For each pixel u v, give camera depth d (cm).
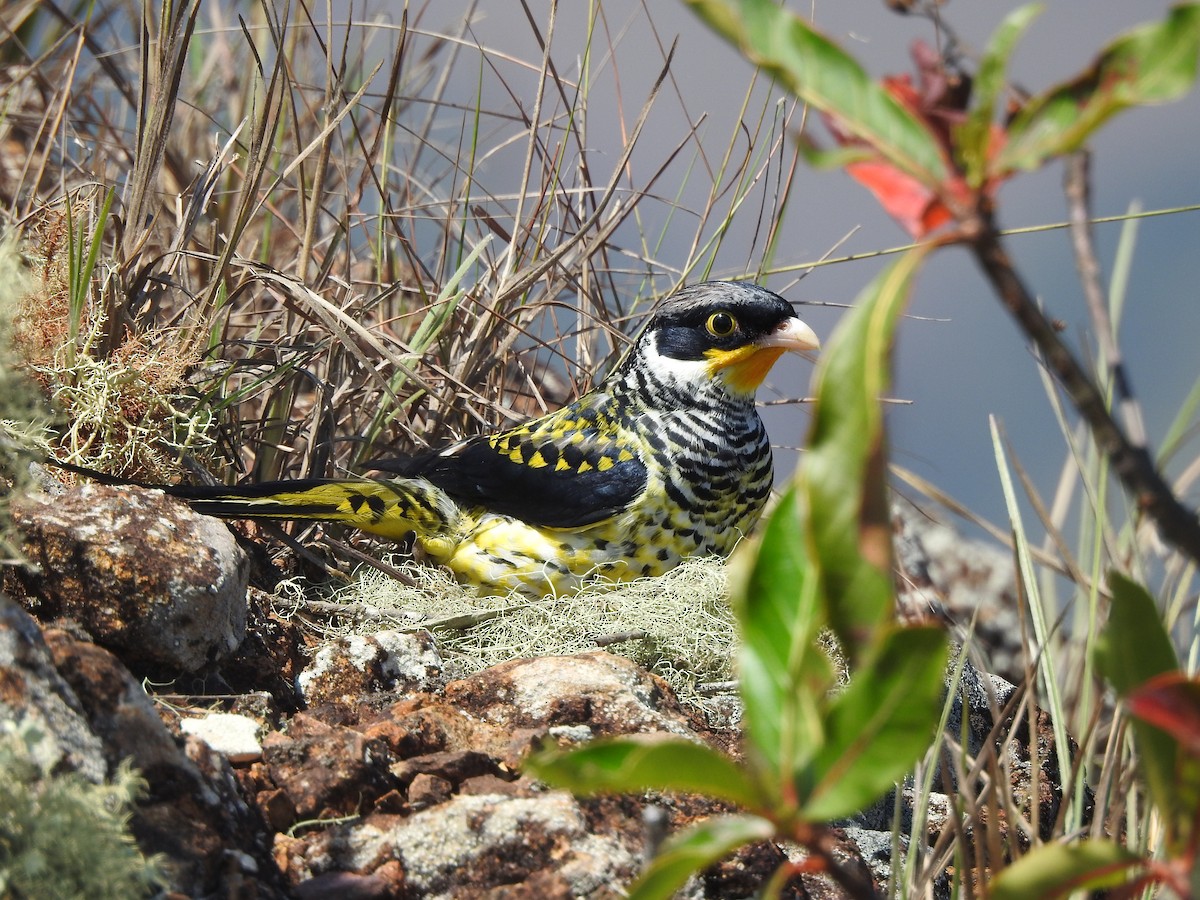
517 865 530
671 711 668
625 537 891
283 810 538
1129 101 256
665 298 955
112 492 650
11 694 465
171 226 1045
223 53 1233
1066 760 693
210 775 521
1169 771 334
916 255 265
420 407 1027
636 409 908
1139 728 339
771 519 324
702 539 907
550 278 1064
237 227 861
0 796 415
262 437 955
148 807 487
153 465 816
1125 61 259
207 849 485
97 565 612
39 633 489
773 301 902
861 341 263
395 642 715
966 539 1189
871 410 258
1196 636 720
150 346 855
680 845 310
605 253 1085
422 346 984
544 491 890
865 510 261
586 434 905
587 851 532
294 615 787
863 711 302
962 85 270
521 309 1027
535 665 664
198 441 863
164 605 621
